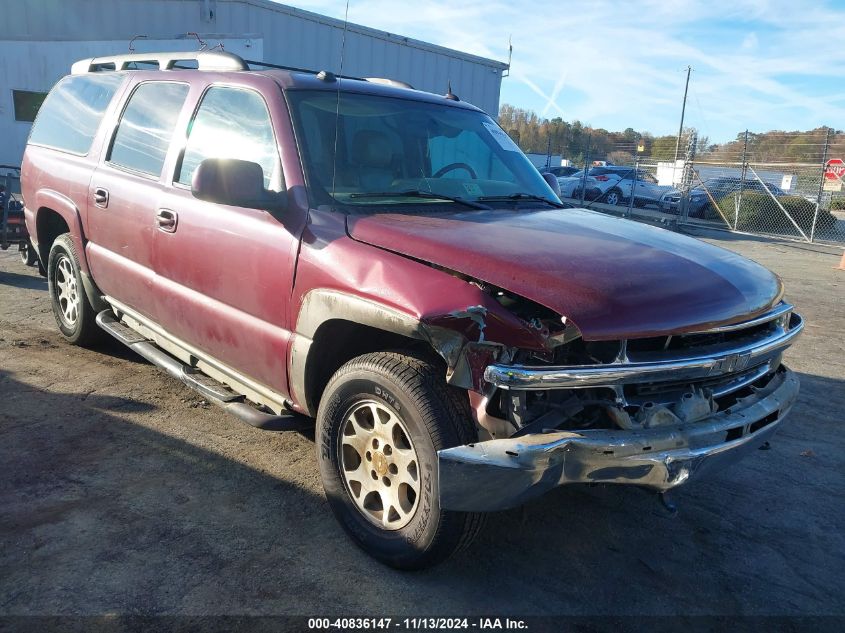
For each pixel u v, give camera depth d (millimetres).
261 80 3652
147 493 3461
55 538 3037
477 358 2553
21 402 4441
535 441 2436
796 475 4086
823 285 10578
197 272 3715
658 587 2975
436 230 2959
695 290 2766
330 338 3156
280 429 3352
